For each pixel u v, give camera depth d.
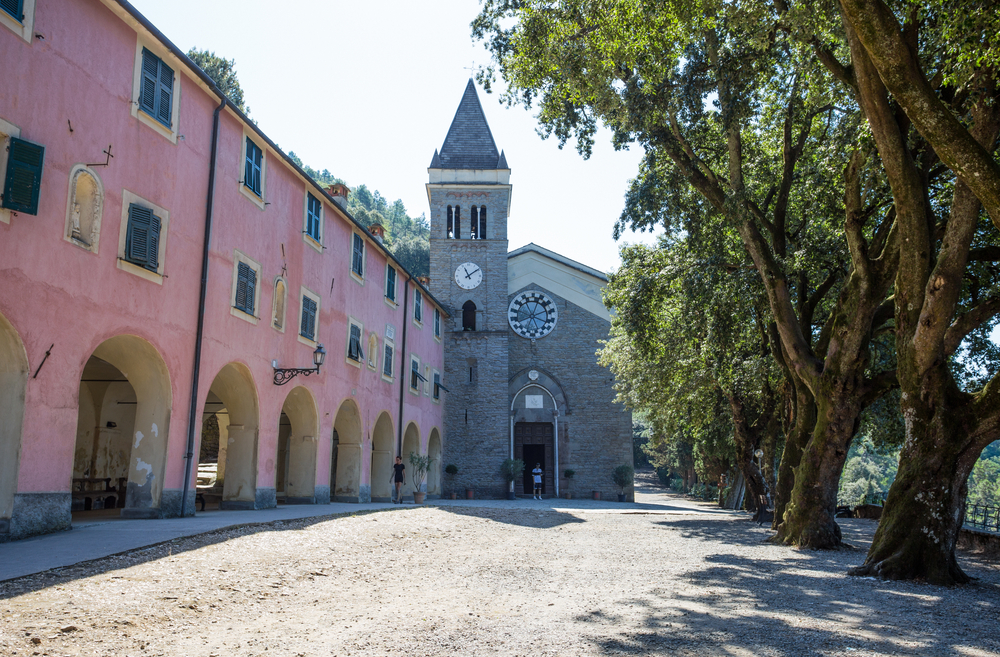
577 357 44.72
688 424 37.59
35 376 11.58
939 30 12.05
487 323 43.28
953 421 11.88
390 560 12.83
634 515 28.77
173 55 15.55
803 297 20.56
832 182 18.55
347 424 27.84
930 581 11.42
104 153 13.42
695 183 18.11
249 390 19.62
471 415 42.25
